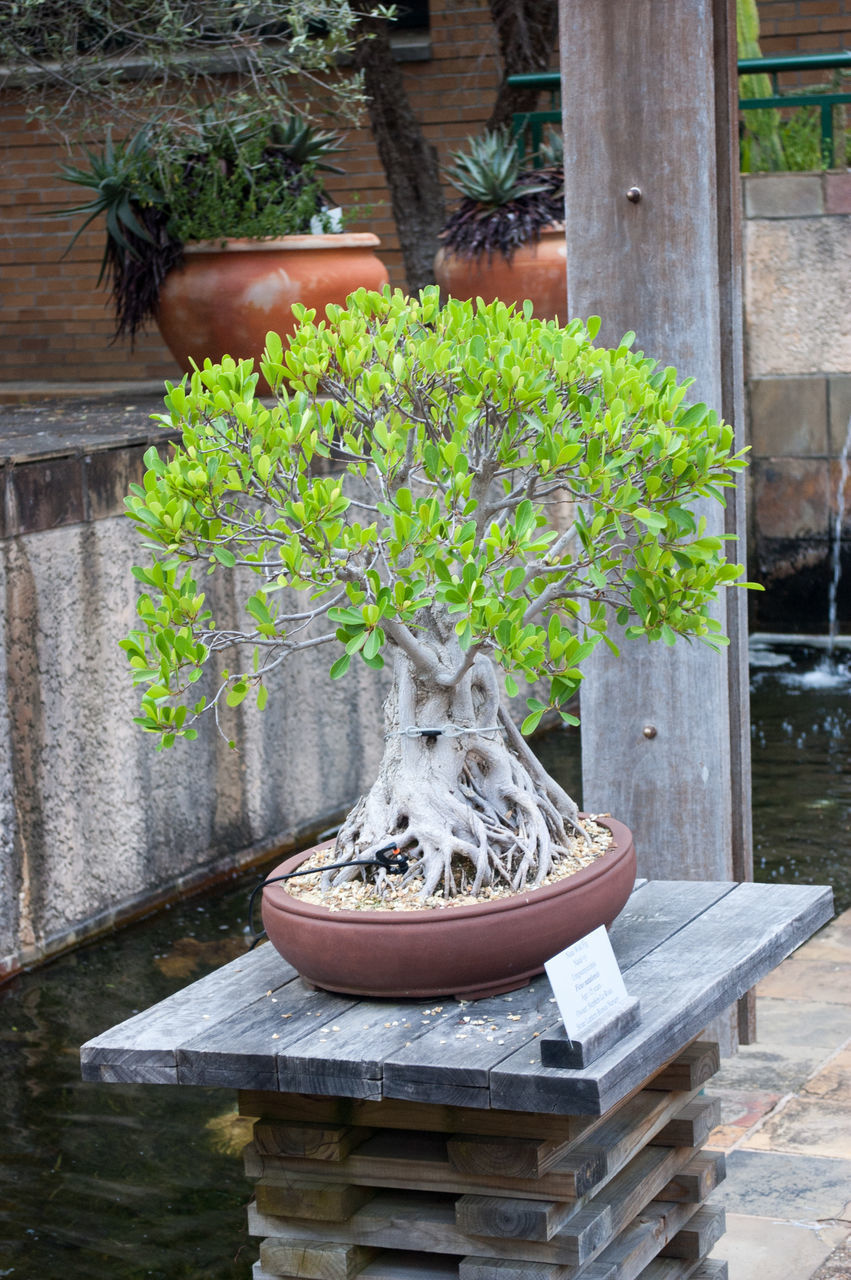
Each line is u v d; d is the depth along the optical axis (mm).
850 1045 3670
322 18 6809
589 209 3234
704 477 2127
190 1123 3604
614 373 2074
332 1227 1997
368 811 2162
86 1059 1903
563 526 7062
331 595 6062
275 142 7199
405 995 1963
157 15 6723
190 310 6477
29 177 10797
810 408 8883
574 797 6207
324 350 2199
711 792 3324
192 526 2055
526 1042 1815
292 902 2025
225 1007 2021
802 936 2277
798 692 7699
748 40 9164
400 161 8609
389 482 2107
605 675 3354
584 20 3166
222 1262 2977
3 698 4594
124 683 5113
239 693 2172
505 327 2232
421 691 2188
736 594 3400
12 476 4590
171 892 5336
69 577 4855
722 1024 3598
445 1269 1994
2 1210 3203
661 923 2262
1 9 6762
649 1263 2287
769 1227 2859
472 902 1988
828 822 5574
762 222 8773
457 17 10164
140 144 6684
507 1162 1870
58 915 4844
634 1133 2053
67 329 10961
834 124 8930
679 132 3146
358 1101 1958
